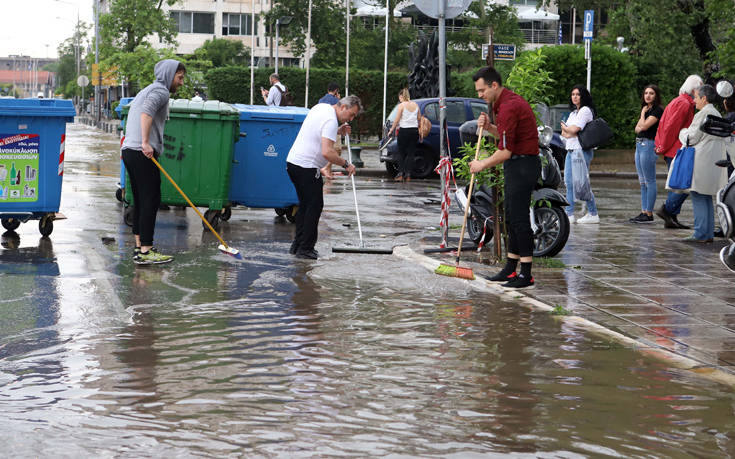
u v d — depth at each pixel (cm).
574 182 1326
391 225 1311
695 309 767
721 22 3069
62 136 1118
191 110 1209
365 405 493
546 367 577
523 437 445
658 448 434
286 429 452
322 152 994
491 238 1123
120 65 4728
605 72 2903
